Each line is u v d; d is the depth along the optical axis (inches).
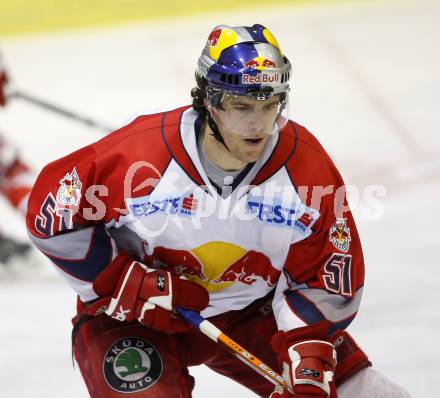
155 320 348.5
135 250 361.7
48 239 353.7
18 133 845.2
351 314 349.1
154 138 339.9
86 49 1024.9
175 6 1106.7
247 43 314.3
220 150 329.4
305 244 342.0
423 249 632.4
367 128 834.8
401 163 768.3
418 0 1124.5
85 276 358.0
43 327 561.0
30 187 626.8
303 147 339.9
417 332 533.6
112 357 352.5
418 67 954.7
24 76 965.2
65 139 835.4
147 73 964.0
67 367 516.7
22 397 487.8
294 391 338.0
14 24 1075.9
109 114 883.4
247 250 351.3
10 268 634.8
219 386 492.7
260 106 313.4
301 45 1019.3
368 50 1001.5
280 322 350.0
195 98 332.8
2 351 533.0
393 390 350.0
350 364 361.1
